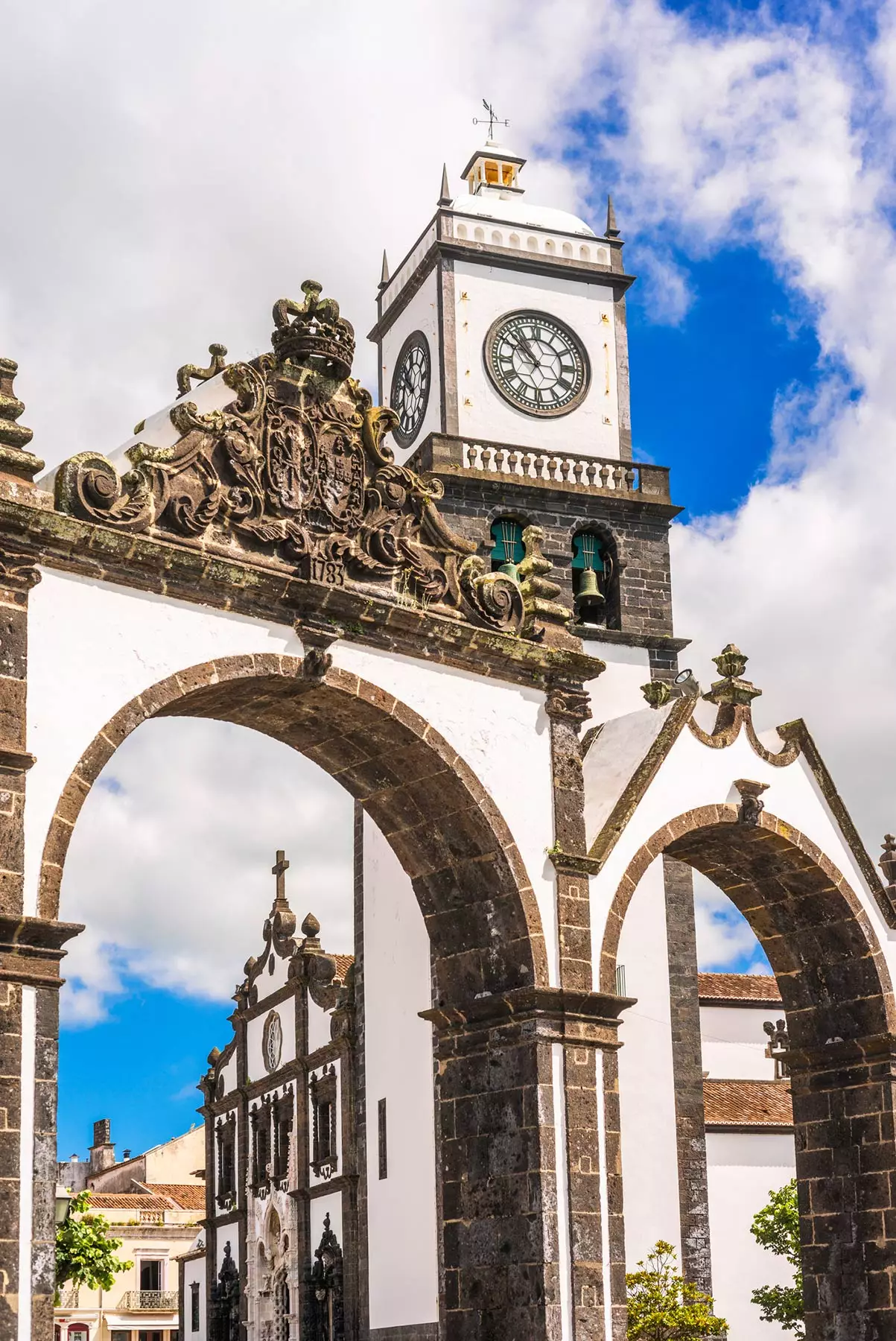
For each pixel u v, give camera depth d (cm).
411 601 3144
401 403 5459
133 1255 9600
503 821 3178
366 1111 4916
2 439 2733
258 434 3006
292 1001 6134
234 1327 6631
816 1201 3656
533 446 5147
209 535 2912
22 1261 2444
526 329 5253
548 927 3189
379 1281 4734
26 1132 2489
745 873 3716
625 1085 4450
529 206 5491
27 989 2539
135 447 2875
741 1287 5434
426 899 3309
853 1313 3559
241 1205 6550
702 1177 4456
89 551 2756
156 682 2805
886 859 3841
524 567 3397
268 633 2958
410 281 5397
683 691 3656
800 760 3684
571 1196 3067
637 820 3384
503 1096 3148
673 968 4591
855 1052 3634
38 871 2602
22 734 2628
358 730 3138
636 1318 3981
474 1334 3108
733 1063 7000
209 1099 7056
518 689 3278
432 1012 3253
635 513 5112
